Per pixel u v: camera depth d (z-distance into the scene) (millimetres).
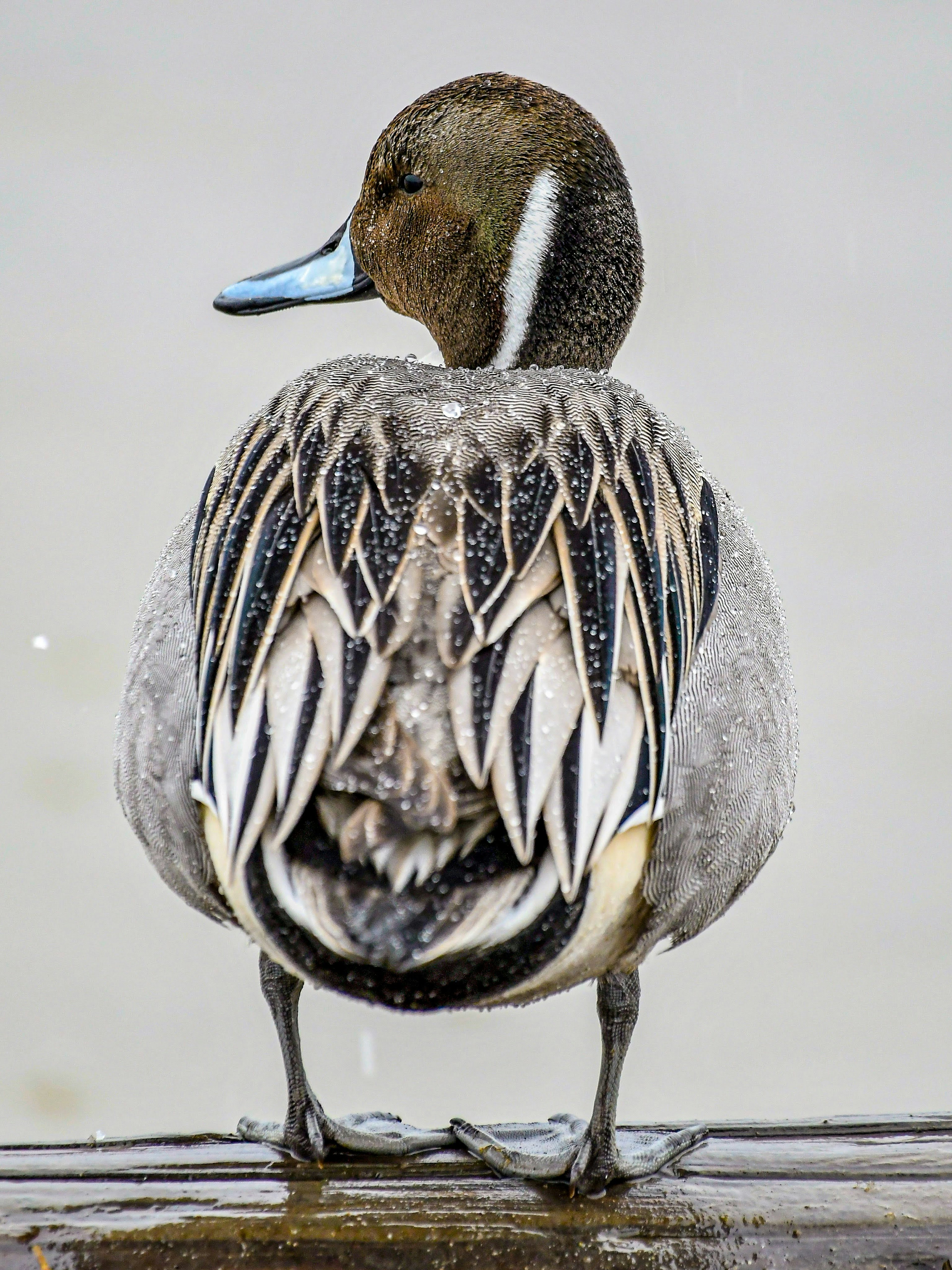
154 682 6922
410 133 9227
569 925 6215
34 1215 6195
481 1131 7188
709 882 6891
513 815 5992
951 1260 6234
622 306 8891
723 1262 6203
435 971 6156
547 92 8953
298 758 6016
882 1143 6953
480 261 9016
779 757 7336
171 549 7348
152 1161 6801
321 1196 6387
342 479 6449
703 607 6891
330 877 6020
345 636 6133
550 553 6363
